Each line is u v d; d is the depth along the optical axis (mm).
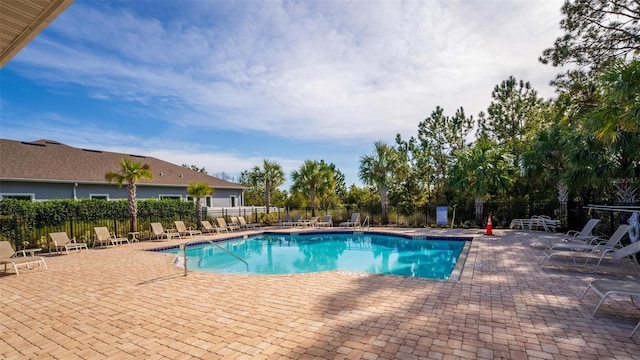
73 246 11742
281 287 6215
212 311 4980
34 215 12852
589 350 3414
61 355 3703
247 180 41906
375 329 4074
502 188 15828
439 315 4496
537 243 10570
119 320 4738
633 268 6930
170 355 3598
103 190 18484
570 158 10852
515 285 5895
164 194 21438
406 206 19453
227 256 12469
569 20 12586
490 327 4047
